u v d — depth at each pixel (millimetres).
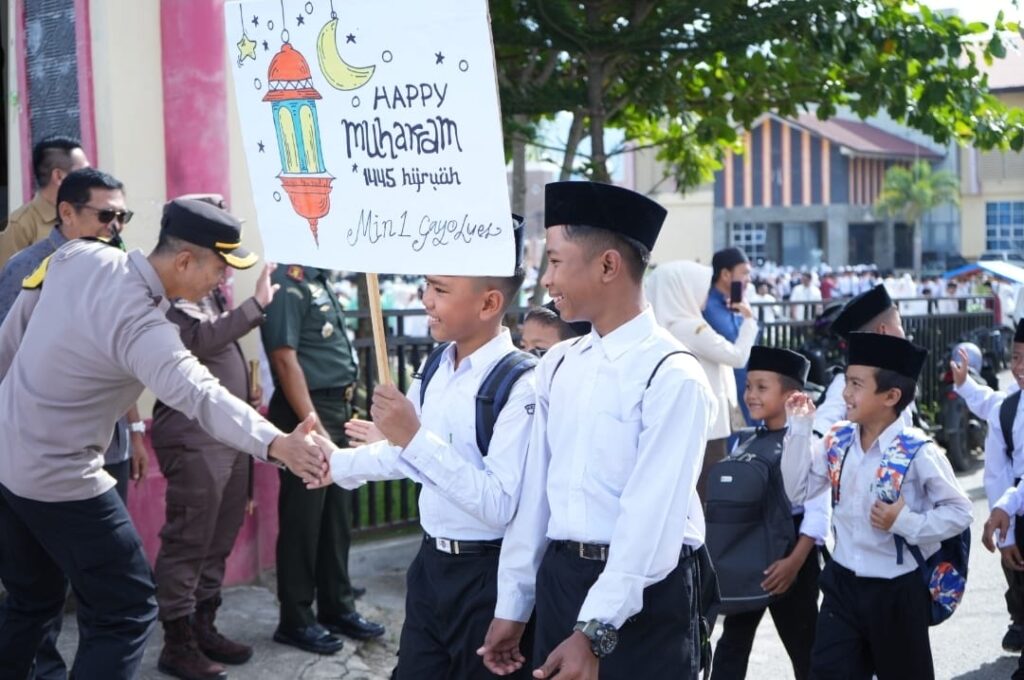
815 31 7691
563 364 3197
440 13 2889
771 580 4461
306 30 3129
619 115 9594
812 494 4543
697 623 3148
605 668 3021
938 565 4309
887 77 8078
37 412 3918
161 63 6219
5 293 4926
